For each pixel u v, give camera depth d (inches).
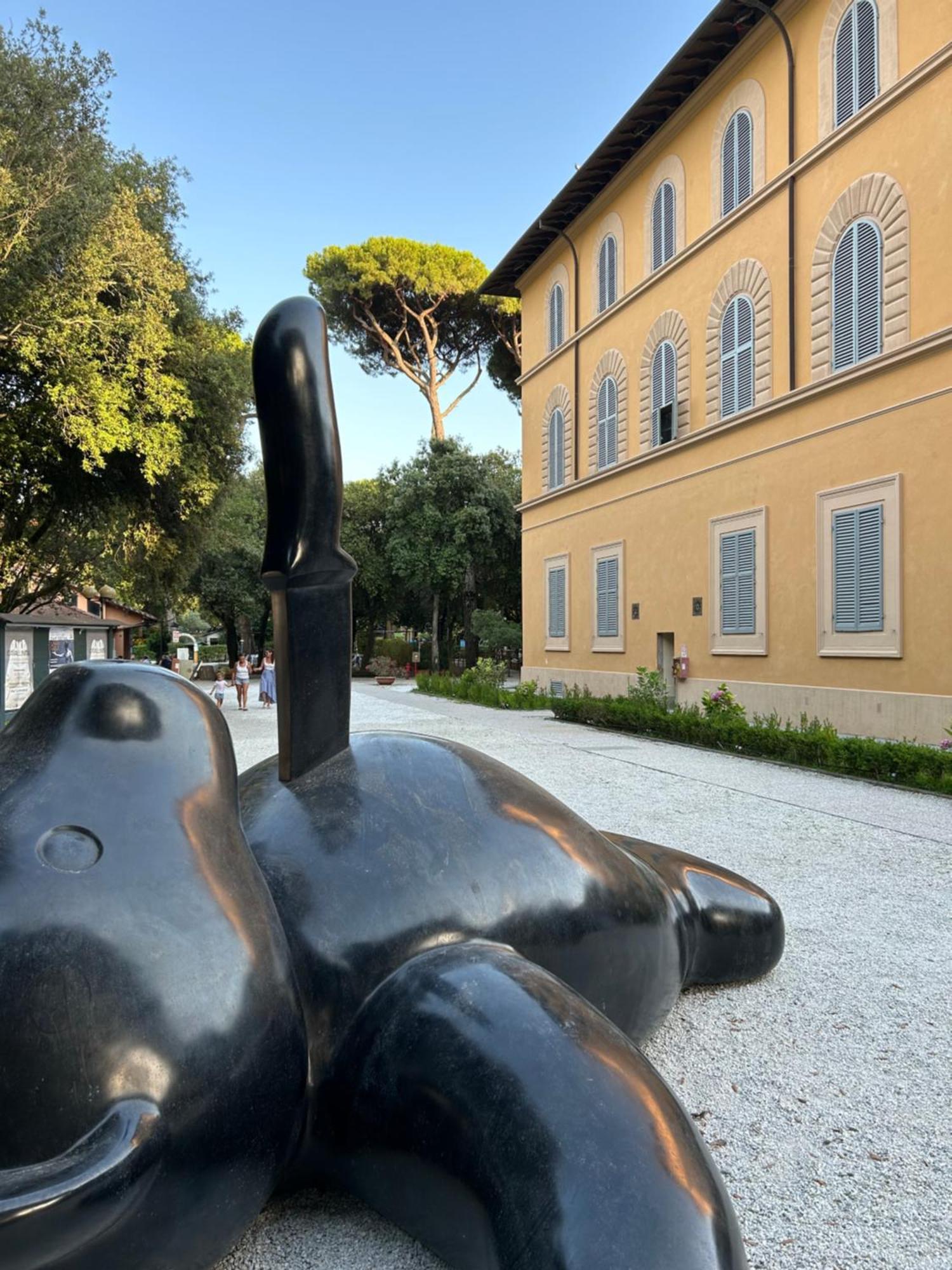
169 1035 55.7
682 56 642.8
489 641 1375.5
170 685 72.6
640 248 771.4
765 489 609.3
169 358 590.6
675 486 715.4
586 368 863.7
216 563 1508.4
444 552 1373.0
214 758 70.9
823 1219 82.4
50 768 63.7
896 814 292.2
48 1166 50.0
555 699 665.0
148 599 849.5
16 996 53.1
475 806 92.1
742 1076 110.3
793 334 584.4
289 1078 63.4
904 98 499.5
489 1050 64.5
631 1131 59.2
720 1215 56.7
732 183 651.5
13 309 454.3
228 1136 57.6
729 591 647.8
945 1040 121.5
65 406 473.7
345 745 96.3
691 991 137.6
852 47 539.8
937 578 475.2
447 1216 64.5
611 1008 95.7
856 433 530.6
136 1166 51.5
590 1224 54.0
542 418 964.0
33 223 454.9
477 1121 61.8
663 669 737.6
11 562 637.3
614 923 94.3
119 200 502.0
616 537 808.9
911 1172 90.4
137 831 62.3
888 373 506.9
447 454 1418.6
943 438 472.7
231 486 706.8
